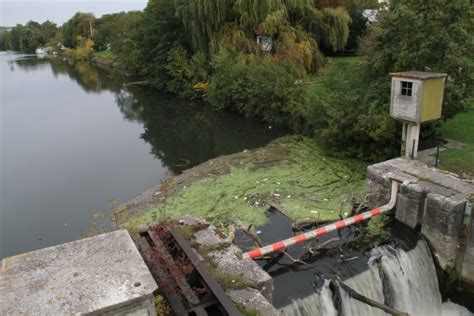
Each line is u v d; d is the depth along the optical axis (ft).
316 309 27.89
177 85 120.57
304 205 42.63
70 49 310.04
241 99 90.38
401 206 36.52
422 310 33.91
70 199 53.57
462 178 36.68
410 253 33.81
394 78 39.34
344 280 30.09
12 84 168.86
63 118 101.24
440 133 49.06
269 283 17.52
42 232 45.27
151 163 65.92
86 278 11.87
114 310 10.88
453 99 45.16
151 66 132.26
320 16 105.60
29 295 11.19
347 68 63.26
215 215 41.83
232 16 103.04
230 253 19.10
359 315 29.43
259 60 89.81
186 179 53.93
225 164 58.44
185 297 15.43
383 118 47.96
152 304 11.55
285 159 57.98
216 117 93.45
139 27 140.46
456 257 33.83
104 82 159.63
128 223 42.04
